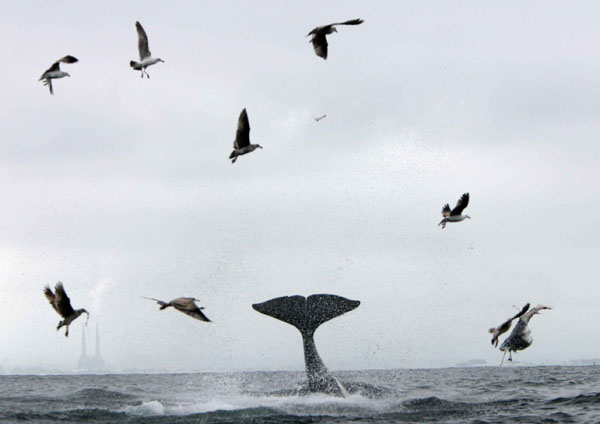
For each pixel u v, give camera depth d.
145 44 25.91
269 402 31.86
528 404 33.41
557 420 27.72
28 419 28.69
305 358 33.53
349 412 29.45
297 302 34.47
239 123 24.47
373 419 27.78
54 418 28.94
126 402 36.00
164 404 32.97
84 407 33.34
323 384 33.06
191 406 31.64
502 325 21.33
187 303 15.22
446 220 26.89
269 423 26.81
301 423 26.75
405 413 29.69
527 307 21.31
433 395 39.00
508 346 20.75
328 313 34.03
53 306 18.55
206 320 15.08
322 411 29.47
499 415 29.23
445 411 30.33
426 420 27.72
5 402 36.88
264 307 34.28
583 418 28.19
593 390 41.69
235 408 30.44
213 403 32.41
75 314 18.59
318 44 22.80
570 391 41.31
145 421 27.77
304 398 32.62
